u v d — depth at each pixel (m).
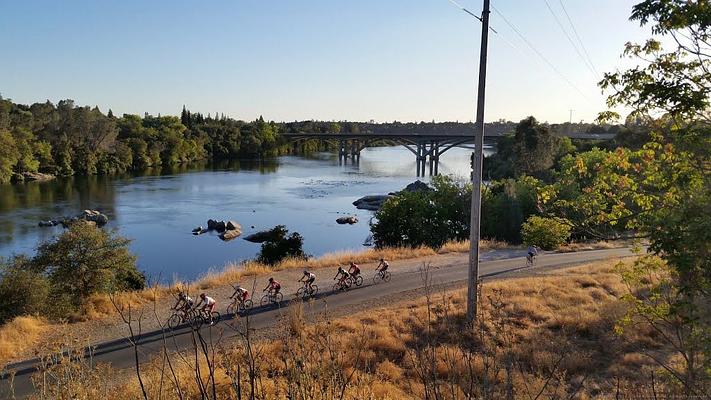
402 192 43.34
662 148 8.46
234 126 158.50
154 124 147.88
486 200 43.31
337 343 11.42
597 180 9.50
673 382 7.65
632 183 8.70
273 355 10.35
